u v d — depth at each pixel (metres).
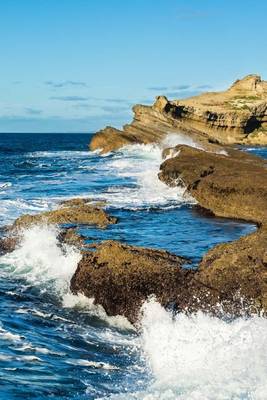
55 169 44.12
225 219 21.19
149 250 12.80
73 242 16.11
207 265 11.66
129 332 10.81
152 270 11.61
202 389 7.79
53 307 11.96
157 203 24.66
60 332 10.51
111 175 37.06
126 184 31.47
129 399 7.62
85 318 11.40
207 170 26.41
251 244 11.83
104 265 12.06
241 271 11.15
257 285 10.87
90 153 66.31
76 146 101.12
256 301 10.70
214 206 22.44
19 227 18.05
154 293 11.32
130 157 51.03
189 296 11.05
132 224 19.81
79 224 19.09
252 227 19.52
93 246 15.03
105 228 18.80
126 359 9.39
